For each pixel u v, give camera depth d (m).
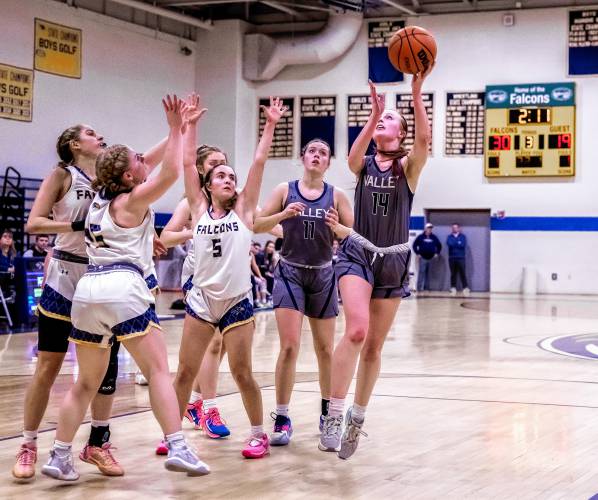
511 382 7.44
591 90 20.66
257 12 22.47
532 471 4.38
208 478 4.24
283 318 5.07
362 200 4.64
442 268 22.03
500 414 5.94
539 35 20.91
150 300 4.07
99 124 19.73
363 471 4.39
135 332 3.96
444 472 4.36
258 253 18.14
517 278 21.27
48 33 18.45
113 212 4.08
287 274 5.13
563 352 9.70
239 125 22.02
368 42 21.75
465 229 21.91
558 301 18.58
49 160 18.52
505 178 21.27
